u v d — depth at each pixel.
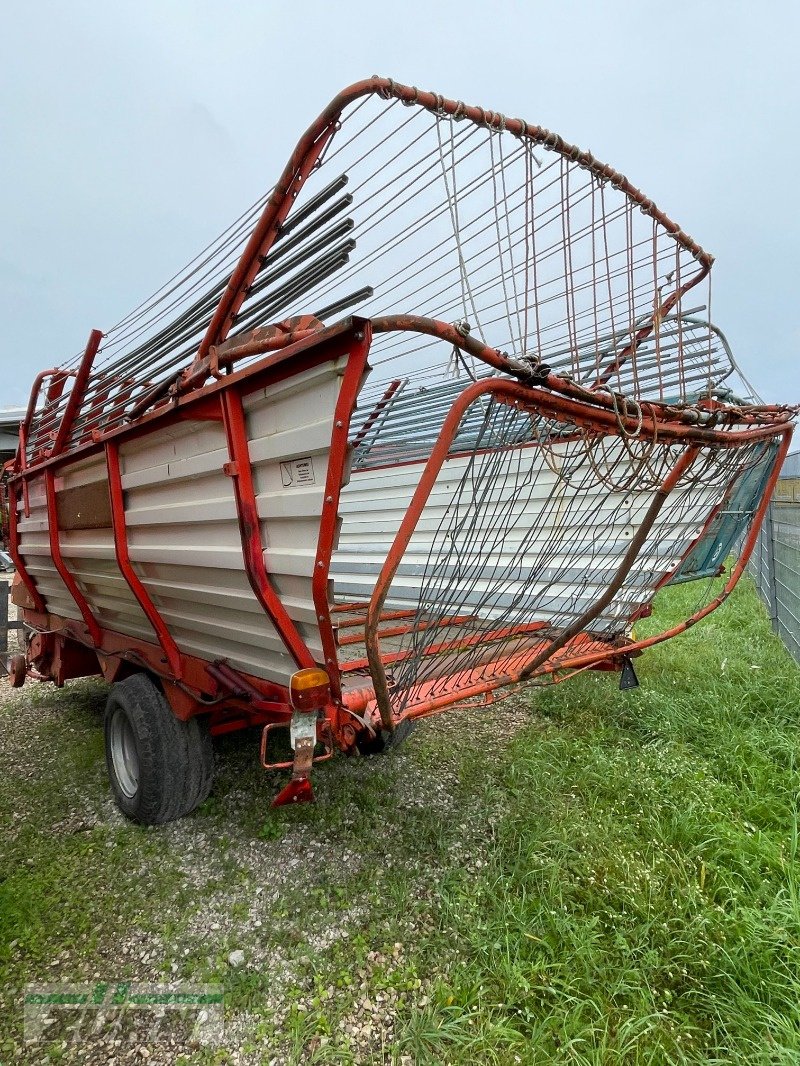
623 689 4.02
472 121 2.02
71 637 4.55
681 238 2.84
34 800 3.60
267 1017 2.13
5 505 5.35
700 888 2.54
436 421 4.67
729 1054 1.88
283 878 2.83
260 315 2.49
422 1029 2.00
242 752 4.04
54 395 4.75
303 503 2.01
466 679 2.93
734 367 3.28
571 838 2.89
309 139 2.05
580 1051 1.95
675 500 3.88
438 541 5.35
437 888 2.68
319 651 2.21
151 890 2.78
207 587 2.65
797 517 5.39
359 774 3.71
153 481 2.85
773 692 4.57
